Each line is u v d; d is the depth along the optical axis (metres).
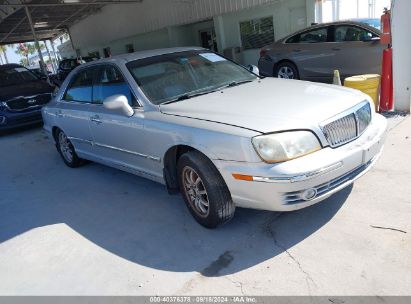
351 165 3.08
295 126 2.97
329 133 3.06
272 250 3.10
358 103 3.44
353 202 3.59
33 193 5.19
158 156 3.80
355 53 8.27
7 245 3.86
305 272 2.79
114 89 4.37
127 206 4.29
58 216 4.34
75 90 5.25
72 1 17.88
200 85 4.18
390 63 5.96
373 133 3.39
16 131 9.72
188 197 3.63
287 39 9.81
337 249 2.98
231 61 4.80
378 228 3.16
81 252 3.51
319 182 2.92
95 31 26.05
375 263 2.77
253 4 14.68
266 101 3.47
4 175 6.21
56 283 3.11
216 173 3.25
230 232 3.43
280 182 2.85
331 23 8.80
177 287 2.85
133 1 19.81
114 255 3.38
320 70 9.08
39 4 17.11
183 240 3.43
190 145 3.33
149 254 3.31
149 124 3.74
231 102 3.57
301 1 13.38
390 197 3.59
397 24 5.66
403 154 4.46
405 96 5.93
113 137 4.41
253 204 3.09
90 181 5.27
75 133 5.30
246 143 2.93
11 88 9.34
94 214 4.24
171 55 4.51
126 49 23.95
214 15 16.48
